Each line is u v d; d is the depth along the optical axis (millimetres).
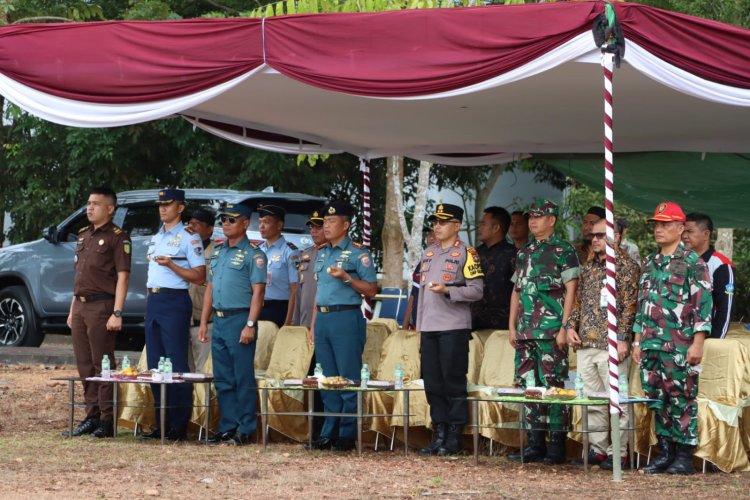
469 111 11219
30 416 12688
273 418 11148
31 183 22766
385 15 9141
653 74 8820
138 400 11734
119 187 22516
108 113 9945
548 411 10078
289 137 13125
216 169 22000
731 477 9258
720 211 14617
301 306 12016
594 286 9812
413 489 8477
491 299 11539
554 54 8719
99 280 11266
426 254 10547
